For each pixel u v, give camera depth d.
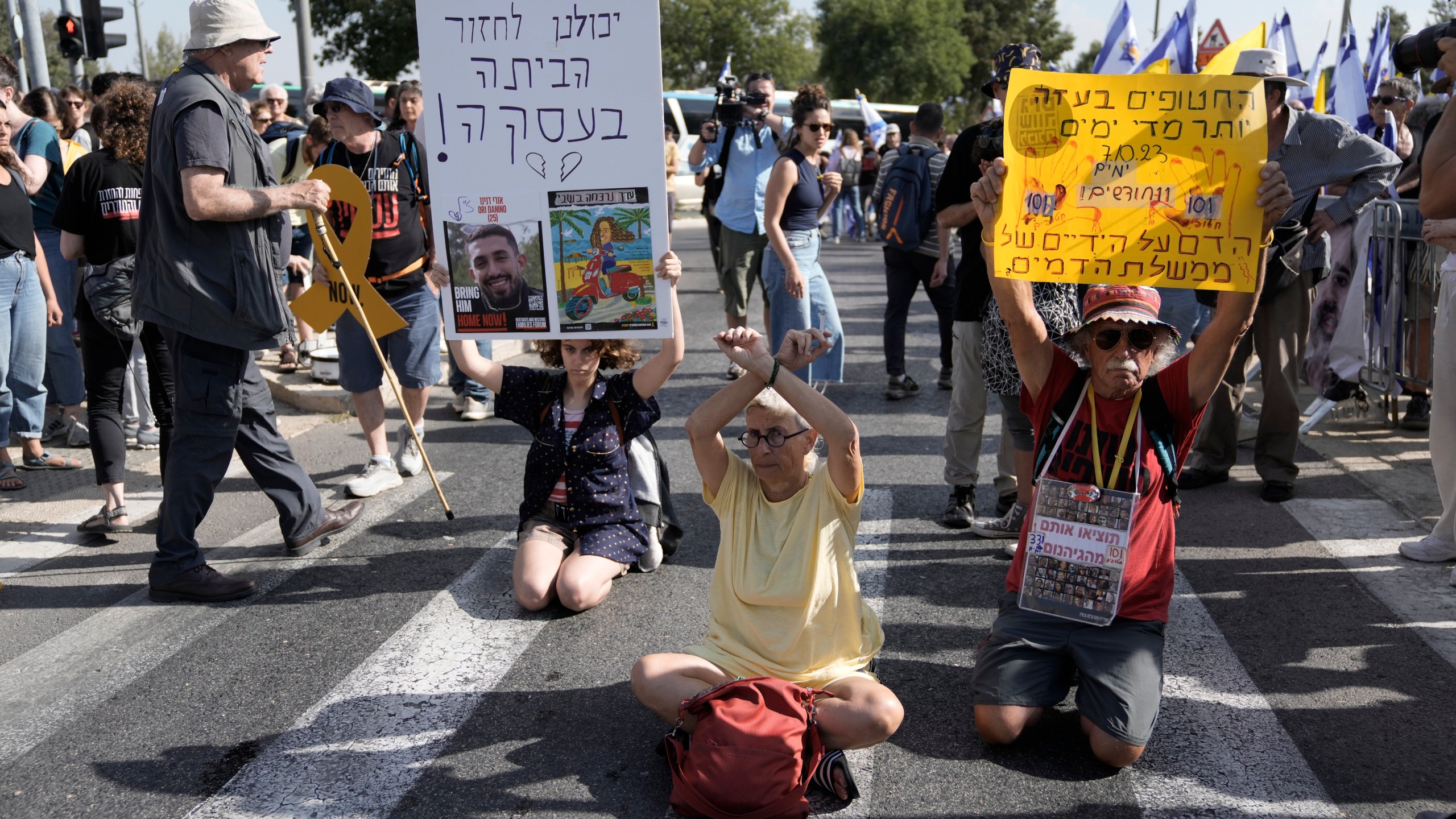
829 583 3.20
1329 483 5.60
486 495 5.81
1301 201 5.12
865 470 6.12
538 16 3.97
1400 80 8.21
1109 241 3.04
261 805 3.01
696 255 20.08
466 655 3.91
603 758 3.22
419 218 5.90
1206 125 2.94
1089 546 3.19
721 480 3.32
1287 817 2.86
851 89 60.81
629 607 4.32
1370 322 6.45
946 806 2.95
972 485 5.14
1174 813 2.90
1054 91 3.01
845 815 2.91
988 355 4.59
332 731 3.39
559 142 4.06
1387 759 3.12
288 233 4.53
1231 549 4.75
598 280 4.17
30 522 5.44
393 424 7.41
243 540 5.14
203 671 3.81
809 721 2.95
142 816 2.96
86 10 11.12
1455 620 3.99
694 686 3.14
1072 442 3.28
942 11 59.84
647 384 4.38
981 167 4.60
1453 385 4.36
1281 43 9.73
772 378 3.11
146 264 4.23
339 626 4.17
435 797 3.03
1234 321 3.02
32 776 3.16
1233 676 3.62
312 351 8.52
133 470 6.37
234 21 4.11
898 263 7.66
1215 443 5.55
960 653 3.87
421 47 4.05
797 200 7.02
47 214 6.76
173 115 4.03
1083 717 3.14
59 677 3.78
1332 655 3.75
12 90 5.82
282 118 9.79
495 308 4.24
